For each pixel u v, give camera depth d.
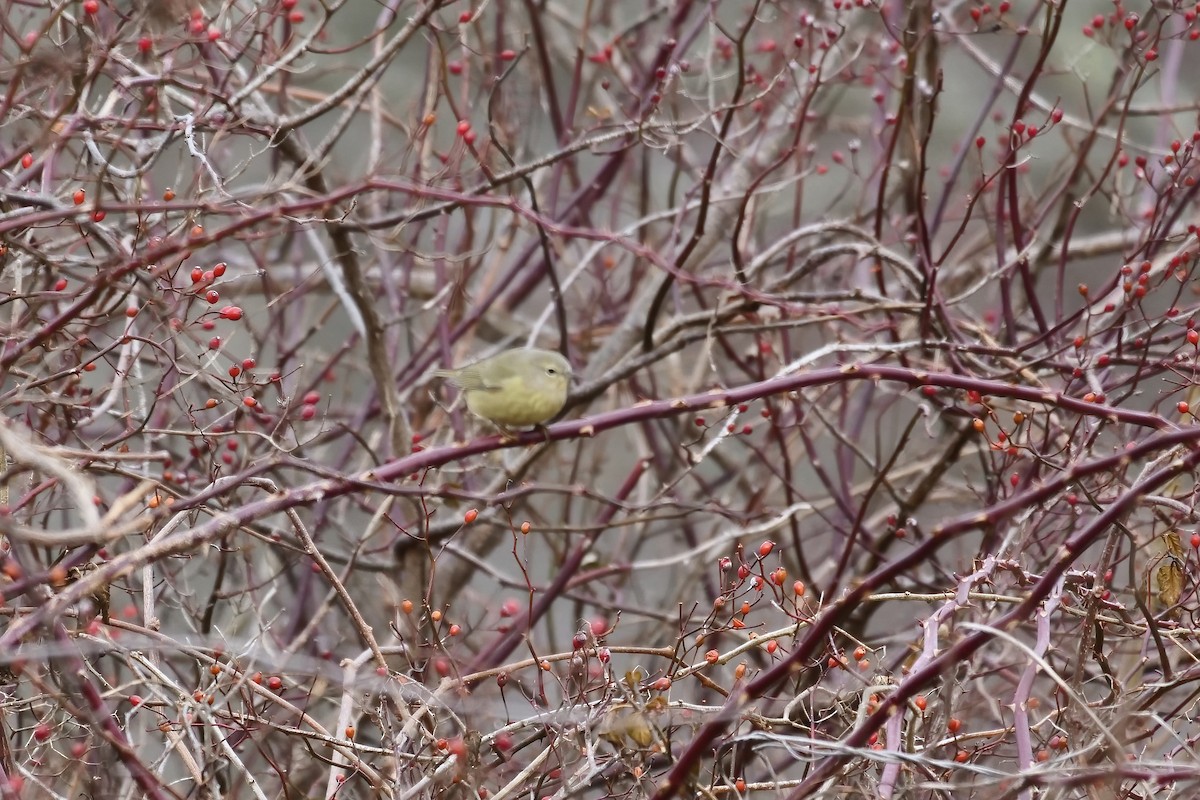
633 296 16.83
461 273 14.38
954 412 11.37
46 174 9.44
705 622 8.34
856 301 13.89
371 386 14.89
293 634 12.84
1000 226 12.60
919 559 7.01
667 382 18.17
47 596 7.66
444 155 13.64
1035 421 11.87
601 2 20.02
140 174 9.31
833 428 12.87
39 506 10.21
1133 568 8.74
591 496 11.95
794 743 7.06
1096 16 12.76
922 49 14.48
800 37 12.61
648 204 17.33
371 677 8.20
